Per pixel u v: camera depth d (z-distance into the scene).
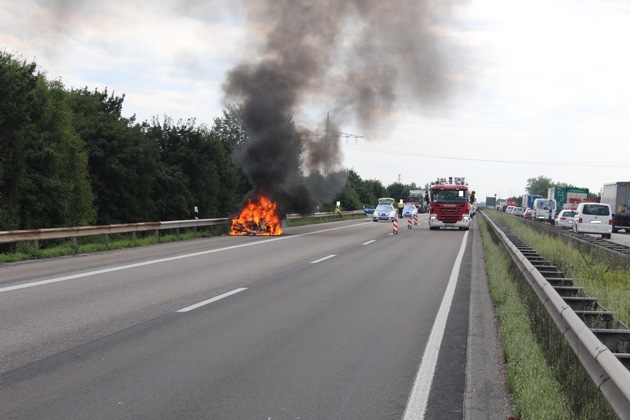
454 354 7.44
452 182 43.91
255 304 10.85
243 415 5.14
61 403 5.38
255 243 26.75
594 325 6.50
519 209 109.88
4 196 26.78
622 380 3.67
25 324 8.84
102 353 7.21
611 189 47.84
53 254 19.75
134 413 5.14
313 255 21.00
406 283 14.14
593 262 14.39
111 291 12.13
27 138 28.39
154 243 26.17
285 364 6.81
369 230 40.78
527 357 6.45
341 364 6.85
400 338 8.29
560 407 4.84
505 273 14.20
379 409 5.36
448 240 30.89
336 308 10.59
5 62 26.88
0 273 14.89
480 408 5.39
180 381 6.10
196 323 9.09
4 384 5.93
